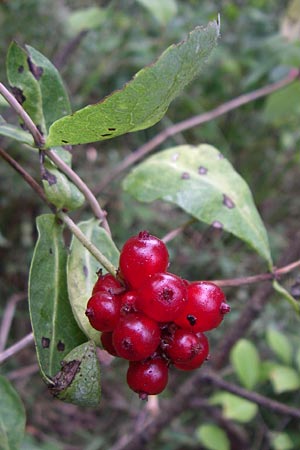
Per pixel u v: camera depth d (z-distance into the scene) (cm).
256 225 12
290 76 20
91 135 8
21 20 25
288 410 17
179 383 24
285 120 28
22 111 9
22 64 10
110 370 24
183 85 8
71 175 9
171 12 20
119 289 8
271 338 20
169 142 27
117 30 27
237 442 22
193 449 23
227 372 21
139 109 7
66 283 9
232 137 31
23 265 25
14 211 25
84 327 9
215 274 26
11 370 22
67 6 28
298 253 17
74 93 27
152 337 8
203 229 27
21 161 24
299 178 33
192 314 8
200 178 12
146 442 19
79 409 24
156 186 12
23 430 11
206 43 7
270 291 18
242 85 28
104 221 10
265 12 30
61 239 9
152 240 8
